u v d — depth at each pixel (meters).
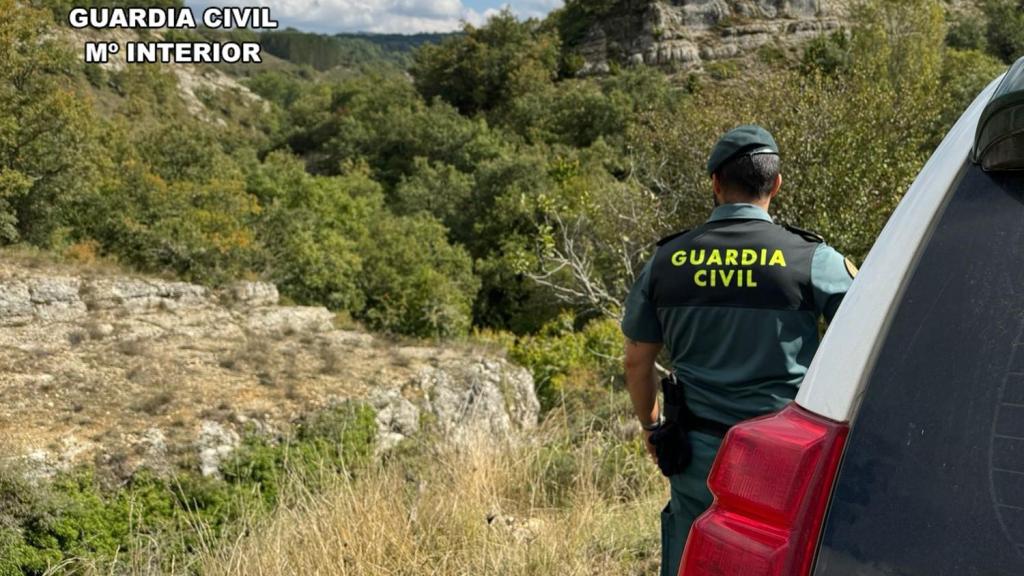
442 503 3.42
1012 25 76.62
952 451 0.89
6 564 8.38
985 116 1.02
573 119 69.62
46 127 23.36
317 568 2.91
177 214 25.39
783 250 1.92
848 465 0.94
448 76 93.62
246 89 140.00
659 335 2.14
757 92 12.34
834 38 51.62
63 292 16.88
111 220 23.91
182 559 3.35
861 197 10.30
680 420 2.02
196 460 11.07
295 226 31.84
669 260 2.05
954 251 1.02
